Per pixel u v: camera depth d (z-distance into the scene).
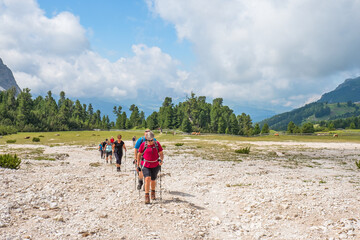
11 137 64.81
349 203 6.71
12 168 11.37
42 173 10.86
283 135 97.88
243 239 5.17
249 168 15.25
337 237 4.86
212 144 41.91
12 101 165.62
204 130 147.88
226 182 10.66
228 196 8.33
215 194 8.70
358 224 5.32
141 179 8.09
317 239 4.88
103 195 7.96
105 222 5.65
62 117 154.50
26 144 39.00
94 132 97.00
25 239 4.38
